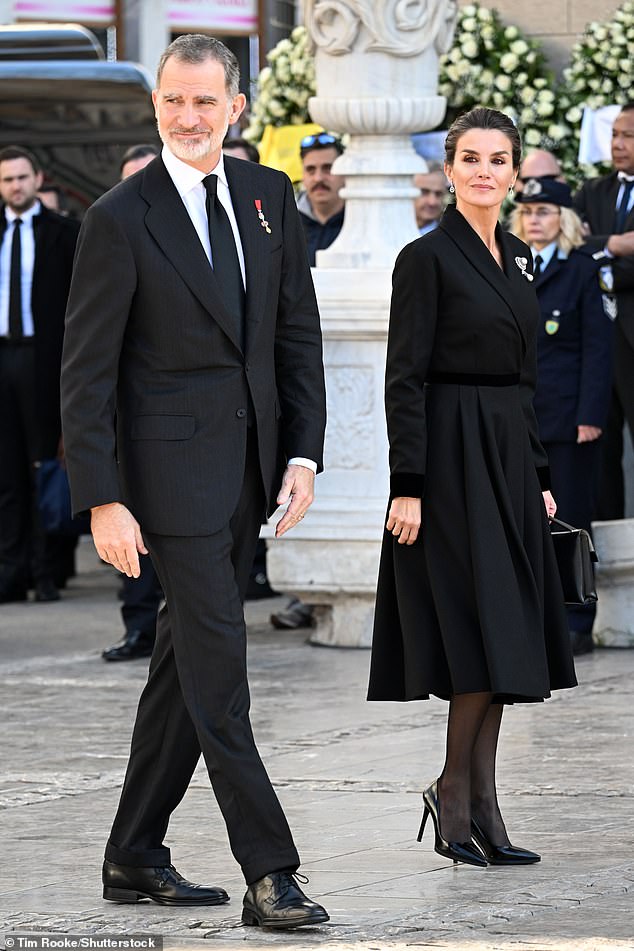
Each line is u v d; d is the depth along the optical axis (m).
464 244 16.34
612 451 33.12
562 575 16.75
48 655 29.33
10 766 20.89
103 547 14.52
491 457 16.23
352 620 29.12
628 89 36.44
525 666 15.89
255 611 33.66
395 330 16.28
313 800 18.83
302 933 14.10
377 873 15.95
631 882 15.50
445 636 16.08
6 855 16.88
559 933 13.98
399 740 21.86
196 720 14.39
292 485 15.05
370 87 28.83
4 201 35.06
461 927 14.19
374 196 29.03
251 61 55.44
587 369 27.70
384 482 28.42
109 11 54.12
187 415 14.61
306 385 15.30
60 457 35.00
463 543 16.12
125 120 43.88
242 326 14.77
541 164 30.23
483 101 36.78
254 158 32.88
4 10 52.53
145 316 14.59
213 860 16.52
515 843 16.94
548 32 37.47
